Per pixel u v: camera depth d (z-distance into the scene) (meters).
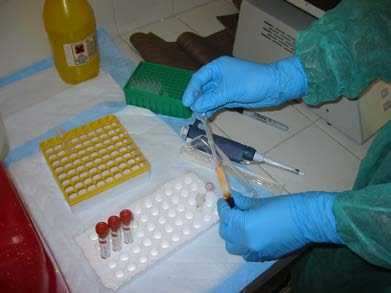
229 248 0.63
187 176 0.72
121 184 0.70
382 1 0.62
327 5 0.75
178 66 0.93
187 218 0.67
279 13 0.82
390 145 0.62
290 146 0.83
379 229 0.46
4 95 0.86
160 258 0.63
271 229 0.58
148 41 0.98
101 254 0.63
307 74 0.65
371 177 0.65
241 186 0.75
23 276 0.52
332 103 0.82
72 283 0.61
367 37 0.60
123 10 0.99
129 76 0.92
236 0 1.08
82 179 0.69
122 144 0.74
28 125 0.82
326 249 0.77
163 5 1.05
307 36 0.63
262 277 0.68
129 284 0.61
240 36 0.91
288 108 0.90
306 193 0.58
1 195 0.57
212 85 0.75
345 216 0.50
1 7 0.80
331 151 0.83
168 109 0.84
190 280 0.62
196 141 0.78
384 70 0.64
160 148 0.78
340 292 0.76
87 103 0.86
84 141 0.74
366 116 0.79
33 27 0.87
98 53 0.88
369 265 0.68
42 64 0.92
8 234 0.54
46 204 0.69
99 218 0.68
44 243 0.60
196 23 1.08
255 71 0.70
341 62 0.60
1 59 0.88
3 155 0.75
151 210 0.68
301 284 0.87
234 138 0.84
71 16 0.76
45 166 0.74
